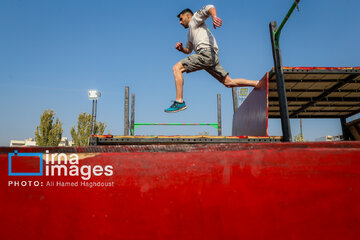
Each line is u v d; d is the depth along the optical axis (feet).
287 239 3.23
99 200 3.42
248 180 3.44
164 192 3.43
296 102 15.23
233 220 3.31
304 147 3.54
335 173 3.39
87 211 3.39
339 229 3.23
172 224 3.32
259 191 3.39
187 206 3.37
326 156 3.47
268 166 3.48
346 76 11.69
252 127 12.53
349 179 3.36
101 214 3.37
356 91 13.73
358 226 3.21
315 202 3.32
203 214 3.34
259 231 3.27
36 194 3.45
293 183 3.40
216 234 3.28
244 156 3.54
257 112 11.68
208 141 8.02
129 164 3.55
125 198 3.42
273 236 3.25
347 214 3.26
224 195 3.40
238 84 11.33
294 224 3.26
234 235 3.26
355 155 3.43
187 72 10.45
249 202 3.36
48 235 3.32
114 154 3.60
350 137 17.29
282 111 9.22
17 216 3.37
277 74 9.64
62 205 3.41
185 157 3.56
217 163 3.52
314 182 3.38
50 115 61.41
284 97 9.35
